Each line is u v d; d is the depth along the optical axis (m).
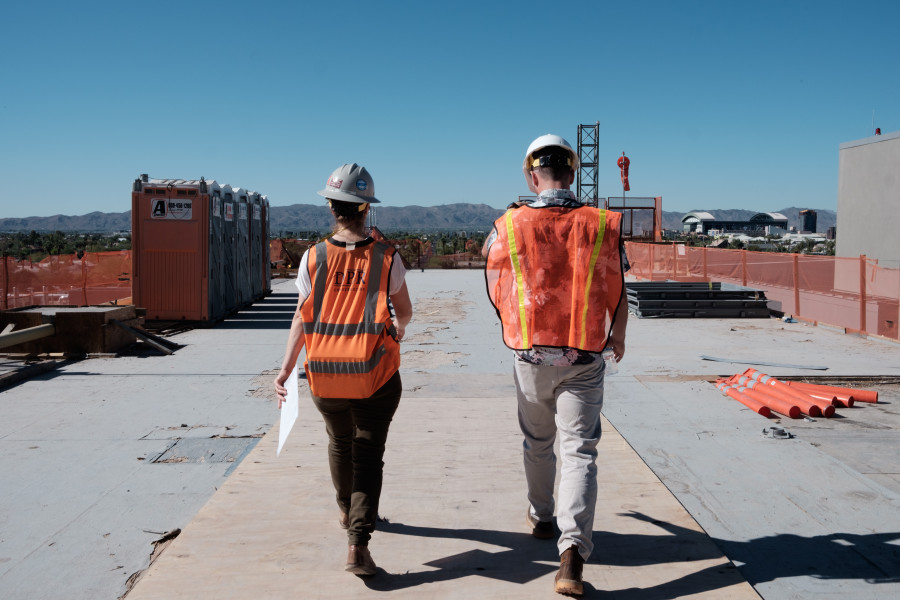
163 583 2.62
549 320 2.56
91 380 7.04
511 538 3.04
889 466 4.53
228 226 12.37
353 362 2.58
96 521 3.61
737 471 4.30
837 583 2.90
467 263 30.80
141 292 11.02
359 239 2.72
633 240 31.98
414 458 4.09
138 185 10.92
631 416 5.63
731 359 8.23
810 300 14.49
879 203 14.96
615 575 2.71
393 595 2.54
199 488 4.08
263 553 2.86
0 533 3.47
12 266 13.39
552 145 2.63
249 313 13.06
